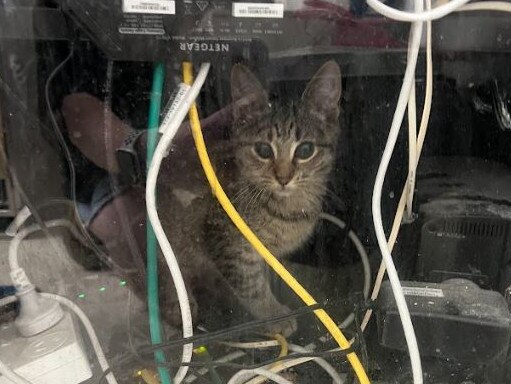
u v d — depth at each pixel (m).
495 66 0.55
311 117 0.77
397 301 0.50
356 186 0.64
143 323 0.60
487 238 0.57
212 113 0.59
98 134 0.55
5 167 0.53
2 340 0.53
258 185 0.77
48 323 0.53
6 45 0.49
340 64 0.54
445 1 0.50
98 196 0.58
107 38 0.48
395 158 0.58
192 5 0.47
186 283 0.67
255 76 0.55
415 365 0.50
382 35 0.51
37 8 0.48
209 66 0.50
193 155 0.59
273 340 0.61
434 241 0.58
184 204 0.63
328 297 0.62
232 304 0.71
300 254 0.75
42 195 0.56
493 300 0.53
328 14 0.50
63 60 0.51
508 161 0.59
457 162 0.60
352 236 0.64
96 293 0.60
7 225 0.56
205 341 0.55
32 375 0.51
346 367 0.58
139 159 0.55
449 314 0.52
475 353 0.52
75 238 0.58
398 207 0.58
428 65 0.53
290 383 0.55
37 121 0.53
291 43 0.50
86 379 0.54
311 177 0.78
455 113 0.58
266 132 0.75
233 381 0.56
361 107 0.61
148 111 0.54
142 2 0.46
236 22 0.48
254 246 0.64
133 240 0.59
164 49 0.49
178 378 0.55
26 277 0.53
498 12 0.51
